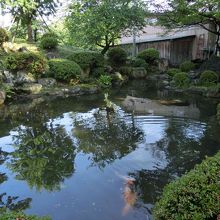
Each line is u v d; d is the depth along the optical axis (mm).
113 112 8945
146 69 18234
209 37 18703
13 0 14016
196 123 7551
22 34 19906
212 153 5523
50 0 16594
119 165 5039
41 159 5395
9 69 11570
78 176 4641
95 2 15586
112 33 15945
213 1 12484
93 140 6383
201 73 14133
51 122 7891
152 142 6195
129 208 3725
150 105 9914
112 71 15938
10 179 4578
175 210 2650
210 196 2539
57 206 3787
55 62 12898
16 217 2334
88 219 3508
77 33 16156
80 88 12391
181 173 4727
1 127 7453
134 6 15406
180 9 13875
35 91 11383
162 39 21344
